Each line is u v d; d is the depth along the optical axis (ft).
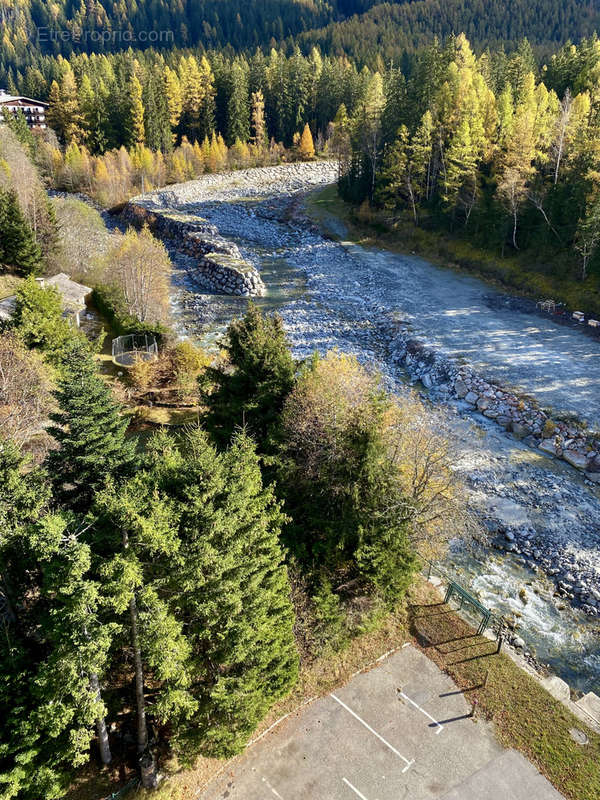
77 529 49.90
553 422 125.08
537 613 85.35
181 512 51.80
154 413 127.75
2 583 54.29
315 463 73.92
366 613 72.18
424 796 56.24
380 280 221.66
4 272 180.14
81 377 71.46
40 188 215.51
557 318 180.96
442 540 82.89
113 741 59.72
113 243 211.20
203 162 397.19
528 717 64.54
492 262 219.41
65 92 404.77
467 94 249.55
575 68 282.15
